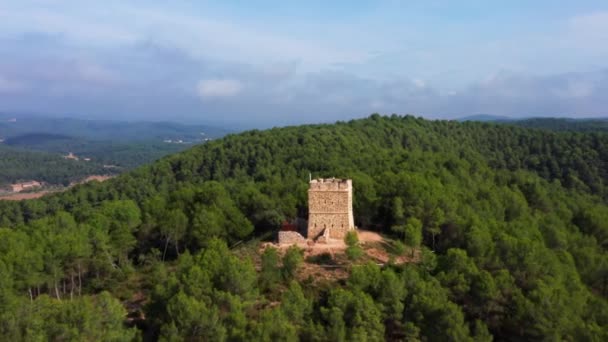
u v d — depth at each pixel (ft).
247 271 169.58
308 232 223.10
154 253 256.73
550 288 160.04
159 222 266.77
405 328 150.20
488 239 203.72
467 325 147.13
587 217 301.22
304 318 153.07
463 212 258.98
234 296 160.15
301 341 143.13
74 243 211.61
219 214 260.42
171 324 144.36
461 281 166.71
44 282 197.47
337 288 162.91
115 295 208.95
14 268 186.39
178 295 152.25
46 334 139.33
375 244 224.33
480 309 163.43
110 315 152.97
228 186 359.66
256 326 138.00
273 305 170.91
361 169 378.53
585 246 247.91
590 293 187.42
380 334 146.82
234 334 141.18
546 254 188.75
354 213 257.96
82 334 140.87
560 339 141.28
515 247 188.14
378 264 200.85
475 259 189.88
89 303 155.53
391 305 156.25
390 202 257.75
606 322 158.51
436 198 253.85
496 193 320.70
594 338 137.80
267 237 242.37
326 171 375.45
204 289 161.38
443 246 241.14
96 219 256.93
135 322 175.11
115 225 255.91
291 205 273.75
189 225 260.62
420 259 207.41
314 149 451.12
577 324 144.77
